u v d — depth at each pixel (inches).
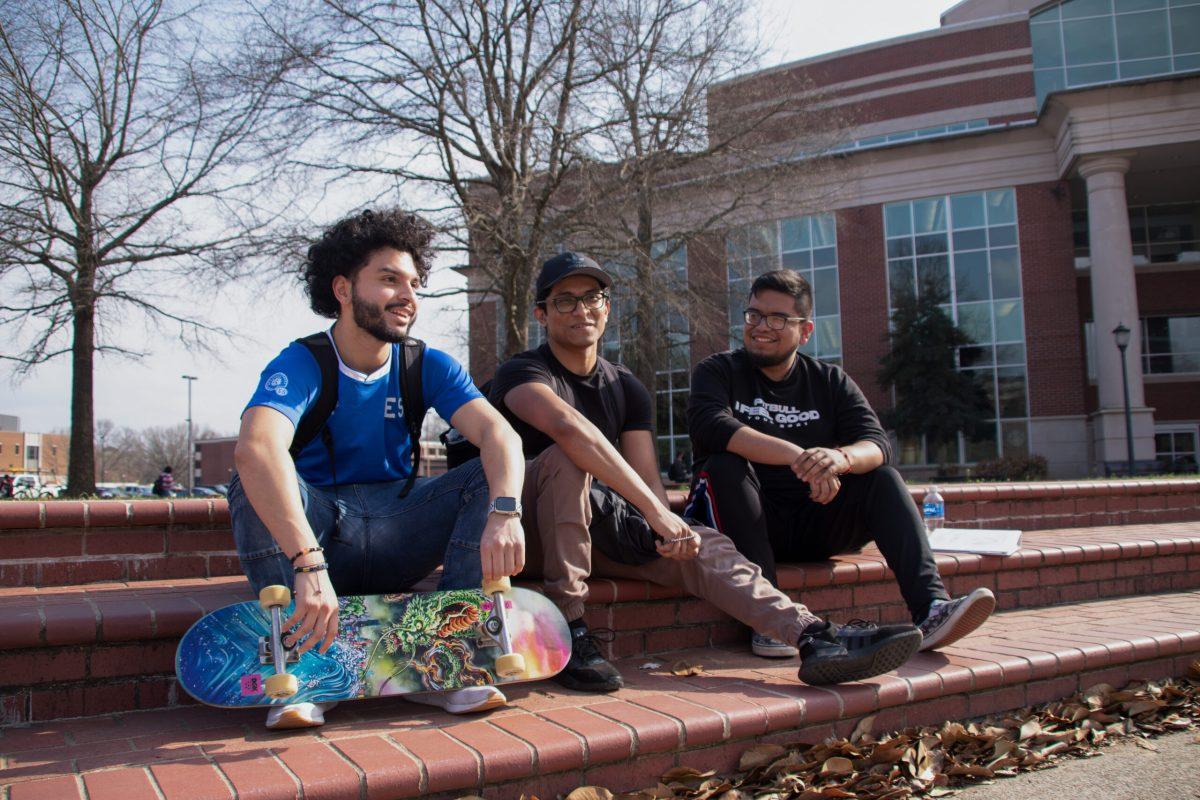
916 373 987.3
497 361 644.7
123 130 612.7
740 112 651.5
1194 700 117.8
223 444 3021.7
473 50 572.7
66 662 87.7
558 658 95.3
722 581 108.8
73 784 67.2
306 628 78.7
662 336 709.3
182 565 129.9
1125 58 1059.3
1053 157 986.1
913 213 1040.2
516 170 578.2
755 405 135.3
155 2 599.8
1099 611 150.6
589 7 570.6
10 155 577.6
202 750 76.7
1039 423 977.5
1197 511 240.4
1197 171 967.6
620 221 606.5
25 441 3299.7
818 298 1074.1
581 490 104.2
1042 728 106.0
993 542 154.7
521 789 76.9
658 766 84.5
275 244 558.6
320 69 558.3
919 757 92.9
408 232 98.7
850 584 134.8
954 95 1117.1
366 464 101.3
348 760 73.3
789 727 92.5
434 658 89.3
